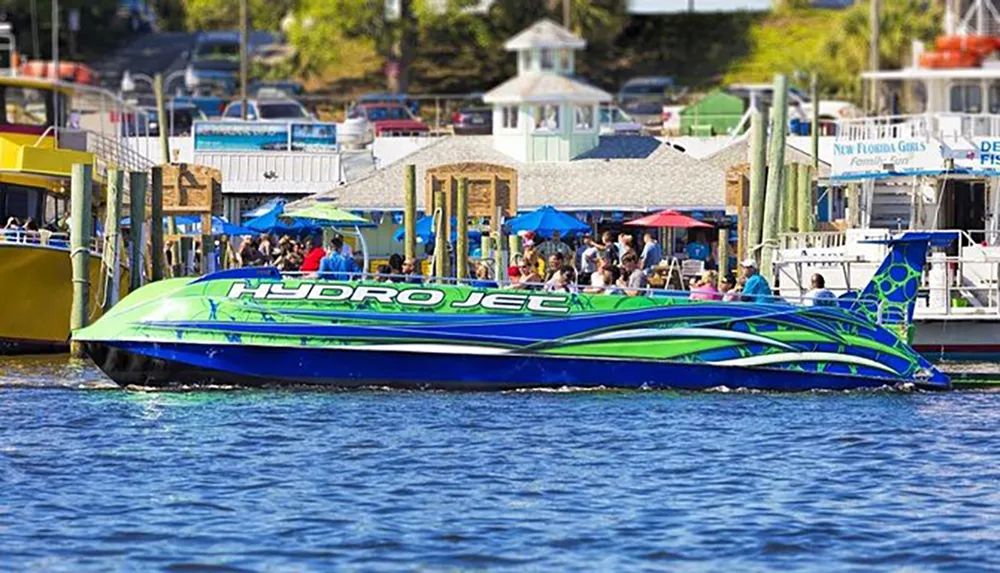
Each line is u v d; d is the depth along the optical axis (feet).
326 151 576.61
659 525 233.55
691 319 330.75
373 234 543.80
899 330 336.29
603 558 218.38
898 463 272.10
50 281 414.62
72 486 253.85
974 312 393.70
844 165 460.14
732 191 469.98
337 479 259.19
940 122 482.69
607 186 543.39
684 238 542.98
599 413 310.24
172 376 329.11
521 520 235.81
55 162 429.79
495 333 327.88
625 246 442.50
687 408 315.78
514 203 435.53
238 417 304.30
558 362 329.11
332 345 326.03
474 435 290.35
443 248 421.18
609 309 330.13
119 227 395.55
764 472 265.34
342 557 217.97
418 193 539.70
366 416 305.32
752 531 230.27
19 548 221.05
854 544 224.33
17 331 413.18
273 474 262.06
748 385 331.98
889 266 335.67
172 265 453.99
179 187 449.48
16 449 279.08
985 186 446.19
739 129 623.36
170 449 279.28
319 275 339.57
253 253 449.48
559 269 364.58
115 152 457.68
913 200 449.48
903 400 326.65
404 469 265.95
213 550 220.43
